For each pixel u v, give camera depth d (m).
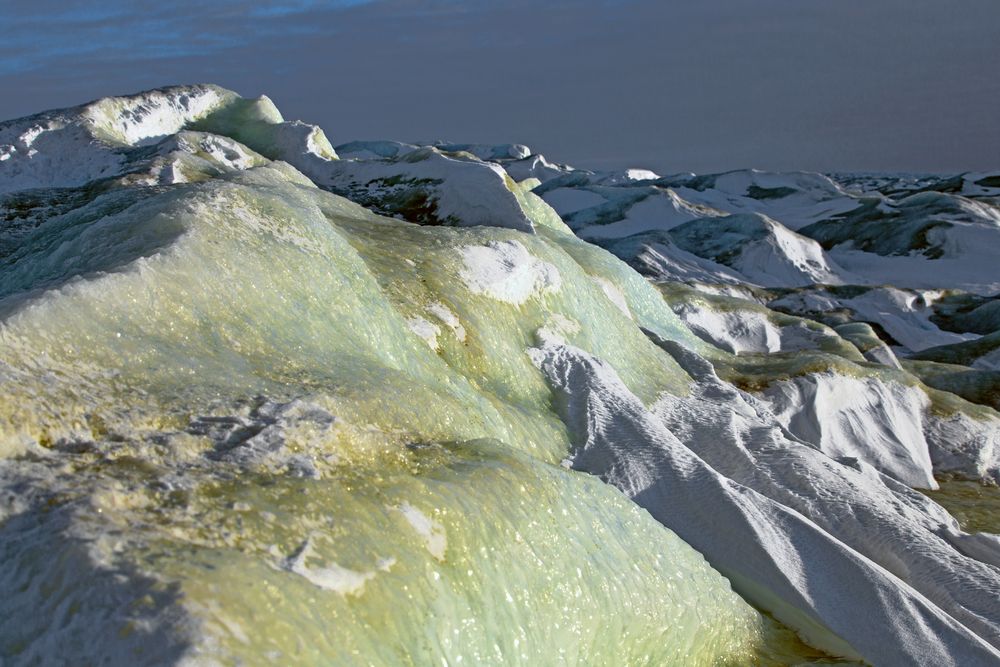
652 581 6.46
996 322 39.53
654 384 12.84
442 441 6.52
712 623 6.88
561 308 12.13
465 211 18.94
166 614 3.50
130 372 5.38
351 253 8.66
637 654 6.17
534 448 8.94
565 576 5.76
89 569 3.66
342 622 4.16
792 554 8.11
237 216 7.64
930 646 7.43
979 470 15.44
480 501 5.63
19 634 3.58
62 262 7.19
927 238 61.91
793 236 58.72
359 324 7.73
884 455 14.95
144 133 23.31
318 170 22.66
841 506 9.66
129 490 4.32
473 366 9.60
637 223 70.19
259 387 5.86
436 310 9.72
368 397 6.33
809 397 15.20
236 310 6.60
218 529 4.23
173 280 6.29
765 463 10.61
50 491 4.16
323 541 4.51
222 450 5.02
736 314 21.17
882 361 22.19
